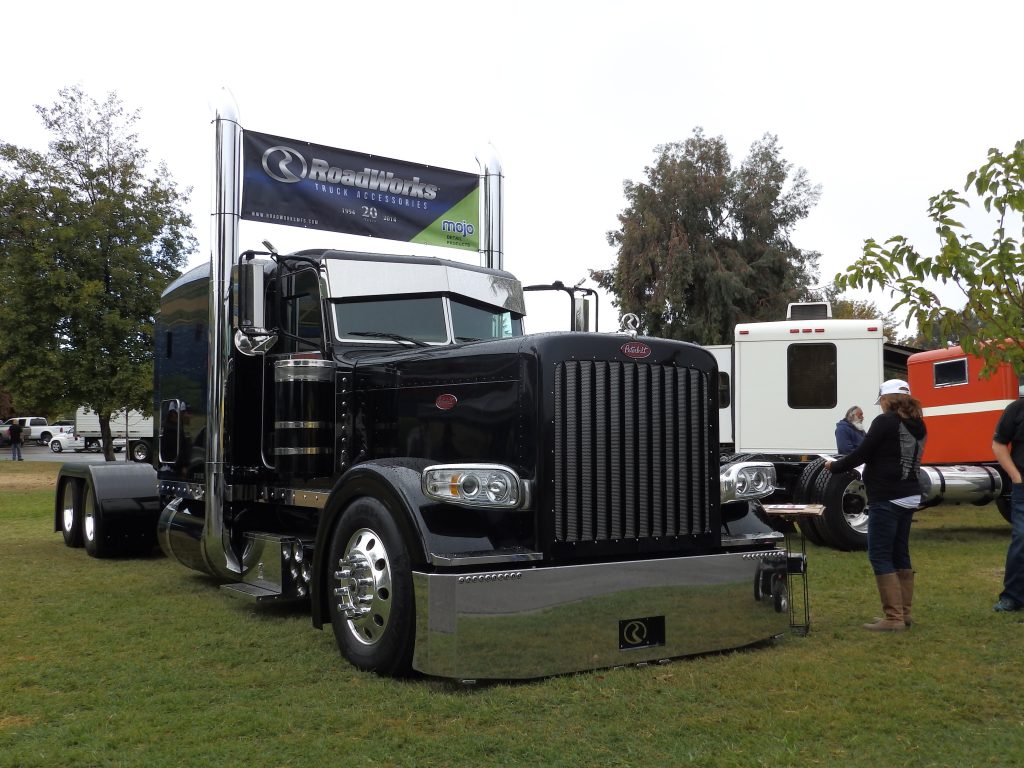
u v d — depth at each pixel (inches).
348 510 188.1
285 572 230.1
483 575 165.2
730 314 1141.1
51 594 269.9
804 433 421.7
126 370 761.0
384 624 177.0
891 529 213.5
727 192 1202.6
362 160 315.0
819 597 256.5
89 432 1590.8
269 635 214.2
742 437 430.9
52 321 758.5
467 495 165.6
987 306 182.9
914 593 258.4
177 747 139.5
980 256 180.5
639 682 169.6
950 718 150.8
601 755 135.3
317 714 154.4
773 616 200.7
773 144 1239.5
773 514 207.5
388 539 174.9
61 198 752.3
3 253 775.1
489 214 350.6
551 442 174.1
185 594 270.1
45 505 576.4
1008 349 186.5
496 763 132.8
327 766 131.8
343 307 230.1
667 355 189.9
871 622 222.8
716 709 155.9
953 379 412.5
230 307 255.6
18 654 197.6
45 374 751.1
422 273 241.9
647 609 181.0
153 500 344.8
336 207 307.7
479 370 184.5
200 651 199.5
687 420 191.5
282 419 222.8
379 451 208.1
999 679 172.2
